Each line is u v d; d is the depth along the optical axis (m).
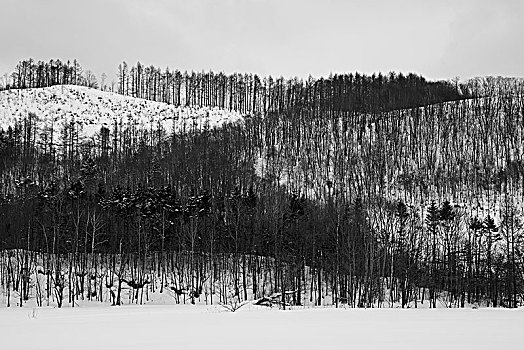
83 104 175.38
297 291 67.75
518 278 78.00
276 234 73.12
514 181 112.12
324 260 75.00
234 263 73.81
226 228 80.88
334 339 24.84
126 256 78.69
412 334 26.41
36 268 74.00
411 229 84.62
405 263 74.50
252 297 73.38
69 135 141.62
